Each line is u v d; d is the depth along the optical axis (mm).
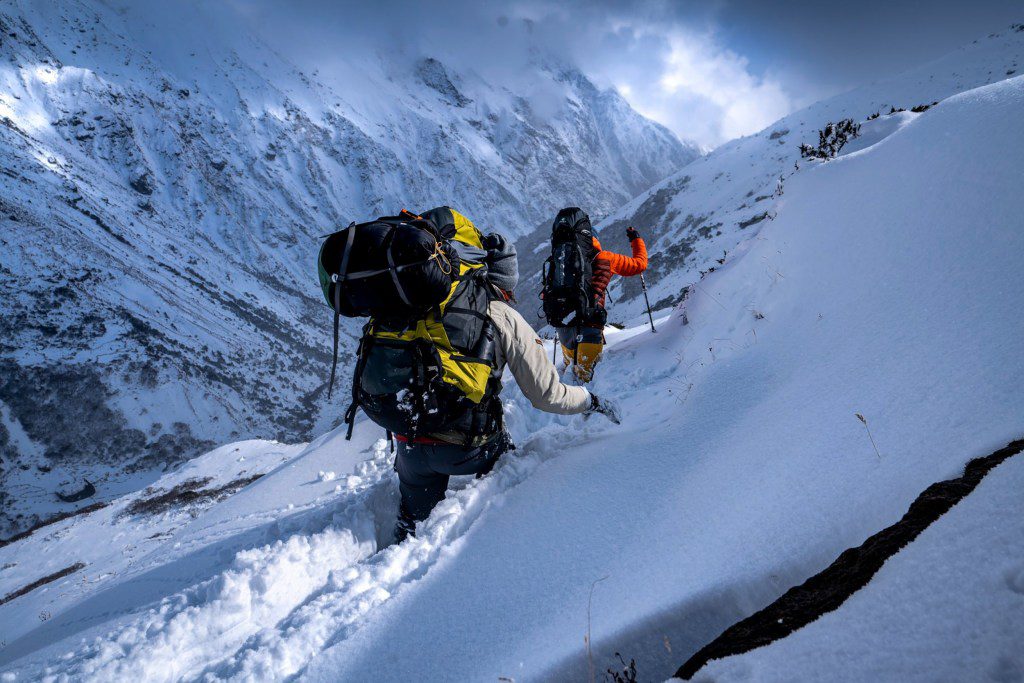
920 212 3465
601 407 3533
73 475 183750
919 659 983
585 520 2623
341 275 2627
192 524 5898
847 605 1258
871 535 1643
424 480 3178
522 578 2363
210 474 23500
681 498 2496
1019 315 2207
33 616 9016
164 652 2416
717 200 177500
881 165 4363
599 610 1933
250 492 5875
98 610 3752
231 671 2234
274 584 2771
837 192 4676
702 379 3750
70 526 25438
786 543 1815
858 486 1893
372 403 2744
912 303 2889
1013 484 1232
